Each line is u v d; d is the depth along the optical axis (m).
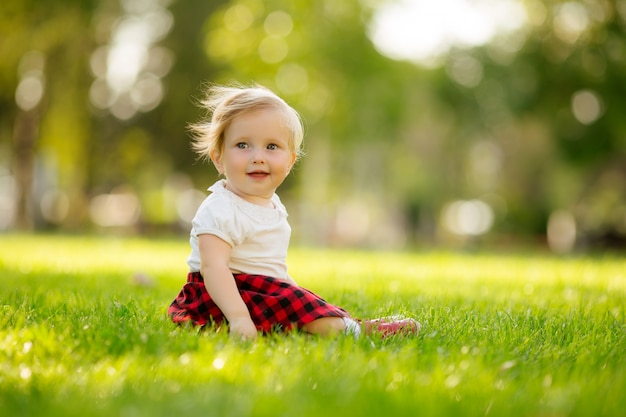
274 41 21.59
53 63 27.02
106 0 27.70
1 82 26.69
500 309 5.28
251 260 4.12
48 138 29.03
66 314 4.45
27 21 26.08
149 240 20.42
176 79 30.06
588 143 25.55
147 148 30.75
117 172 31.77
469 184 38.16
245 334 3.72
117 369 2.98
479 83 27.28
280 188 30.88
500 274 9.37
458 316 4.76
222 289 3.89
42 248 13.41
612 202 31.22
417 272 9.38
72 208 32.16
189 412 2.44
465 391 2.78
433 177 37.75
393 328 4.01
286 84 21.61
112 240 18.64
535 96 25.48
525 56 25.30
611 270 10.34
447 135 34.25
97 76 28.33
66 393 2.67
